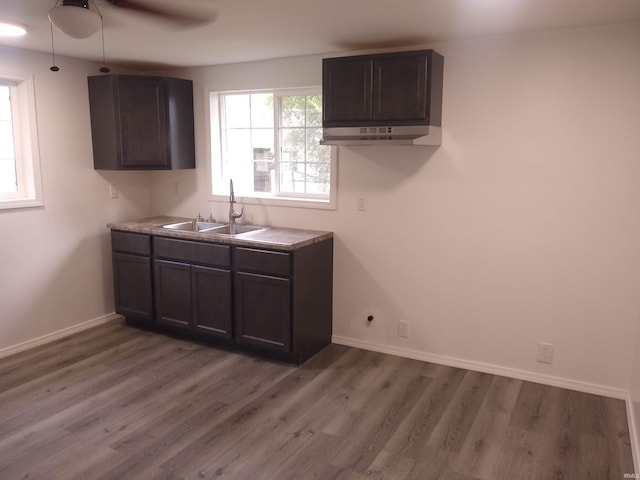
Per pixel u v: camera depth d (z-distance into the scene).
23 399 3.04
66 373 3.40
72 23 2.14
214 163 4.38
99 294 4.37
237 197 4.24
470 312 3.46
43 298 3.93
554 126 3.04
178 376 3.37
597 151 2.96
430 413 2.91
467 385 3.26
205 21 2.81
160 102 4.09
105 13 2.64
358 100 3.25
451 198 3.40
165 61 4.04
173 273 3.91
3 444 2.57
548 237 3.15
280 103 4.11
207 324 3.81
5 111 3.68
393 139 3.17
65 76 3.92
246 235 3.70
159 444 2.59
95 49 3.59
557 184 3.08
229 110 4.39
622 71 2.84
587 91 2.94
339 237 3.85
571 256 3.11
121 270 4.20
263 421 2.82
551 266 3.17
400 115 3.14
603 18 2.71
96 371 3.44
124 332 4.18
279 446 2.58
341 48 3.51
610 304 3.05
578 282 3.12
